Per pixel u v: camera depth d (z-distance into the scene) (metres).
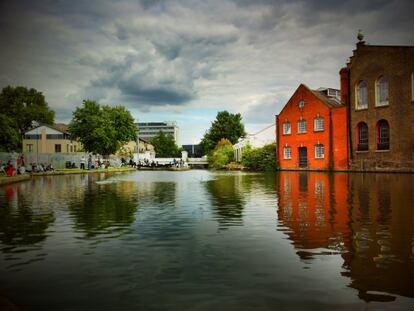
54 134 81.31
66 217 10.90
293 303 4.53
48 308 4.52
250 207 12.48
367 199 13.98
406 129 35.09
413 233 8.05
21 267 6.08
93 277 5.54
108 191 19.69
